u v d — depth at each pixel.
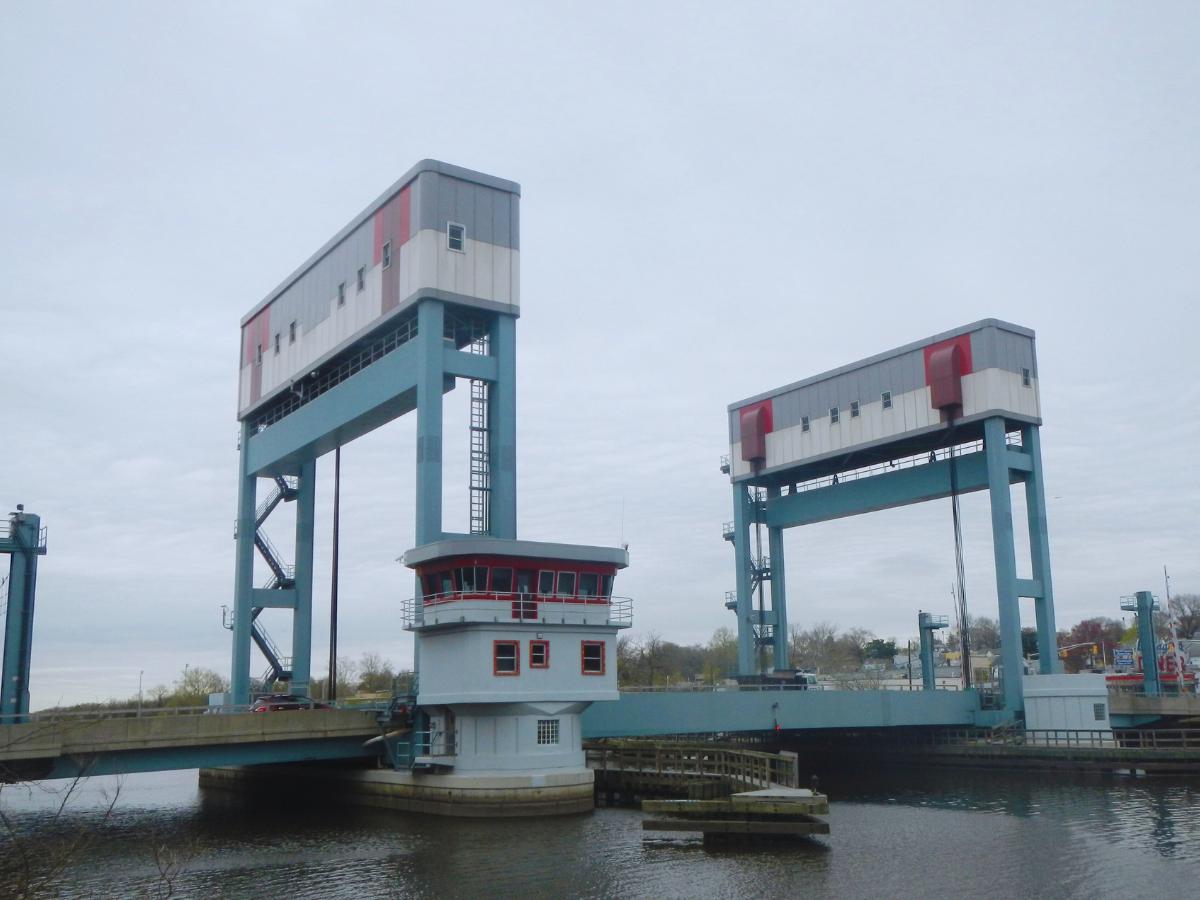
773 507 103.12
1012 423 88.19
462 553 57.19
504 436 63.59
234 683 78.69
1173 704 91.94
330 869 43.62
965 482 88.75
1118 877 40.97
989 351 86.25
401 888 40.12
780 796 50.44
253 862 45.41
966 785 73.12
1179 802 61.50
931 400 88.88
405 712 61.22
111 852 48.06
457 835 50.91
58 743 50.31
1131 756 74.44
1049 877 40.97
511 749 57.19
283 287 80.88
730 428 105.88
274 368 80.56
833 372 97.62
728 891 38.94
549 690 57.97
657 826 50.94
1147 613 97.50
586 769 59.16
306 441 74.56
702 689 87.88
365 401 67.81
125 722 52.50
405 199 65.88
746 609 100.56
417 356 62.97
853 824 54.12
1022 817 56.38
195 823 57.69
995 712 83.88
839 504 97.31
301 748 59.09
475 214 65.56
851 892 38.66
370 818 57.62
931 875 41.38
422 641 60.75
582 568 60.50
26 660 61.97
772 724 74.75
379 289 67.44
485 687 56.31
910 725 81.94
